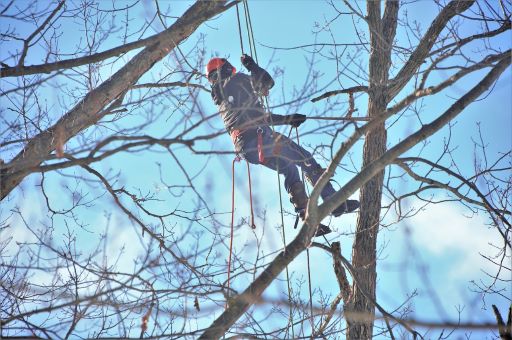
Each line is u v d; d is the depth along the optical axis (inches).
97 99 599.8
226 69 545.0
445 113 480.1
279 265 472.7
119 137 432.8
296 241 474.0
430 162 566.6
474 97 479.8
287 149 539.8
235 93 528.4
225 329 465.4
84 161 438.6
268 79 522.9
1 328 448.5
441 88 453.4
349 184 475.8
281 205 533.0
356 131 452.4
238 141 531.5
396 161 569.0
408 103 456.1
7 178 529.7
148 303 495.8
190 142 423.5
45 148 568.7
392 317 469.4
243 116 525.3
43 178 572.7
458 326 381.4
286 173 545.3
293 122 490.0
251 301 466.3
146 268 457.4
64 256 491.8
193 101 431.5
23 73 529.7
